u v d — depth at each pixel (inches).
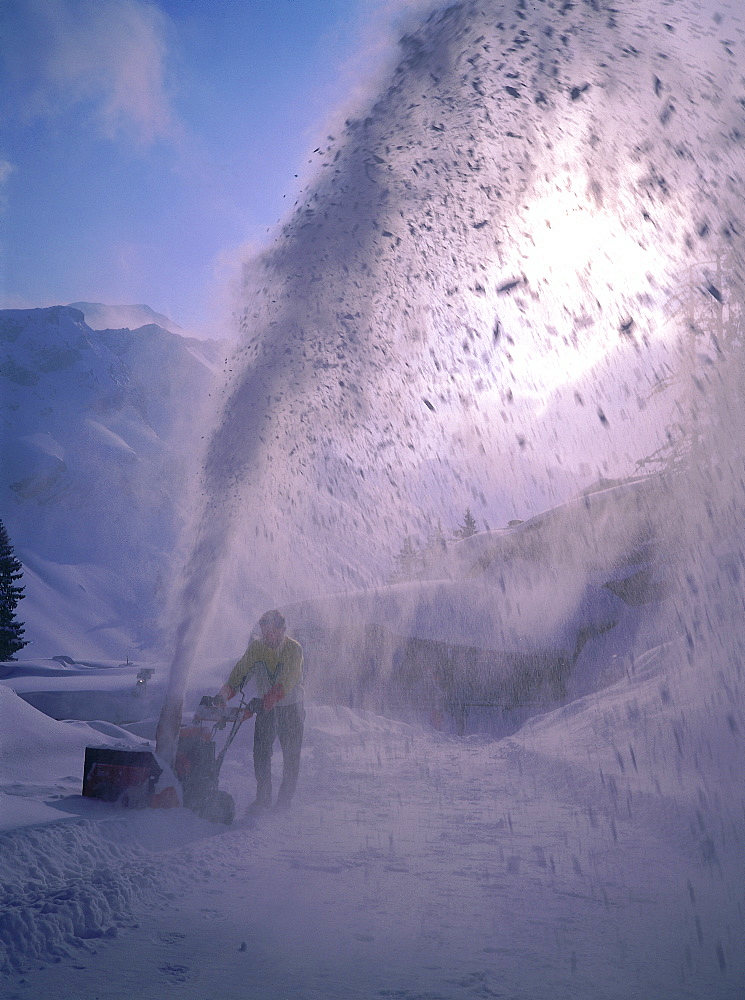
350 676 729.6
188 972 105.7
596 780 259.9
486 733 649.6
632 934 122.7
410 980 103.2
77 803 207.0
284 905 138.6
